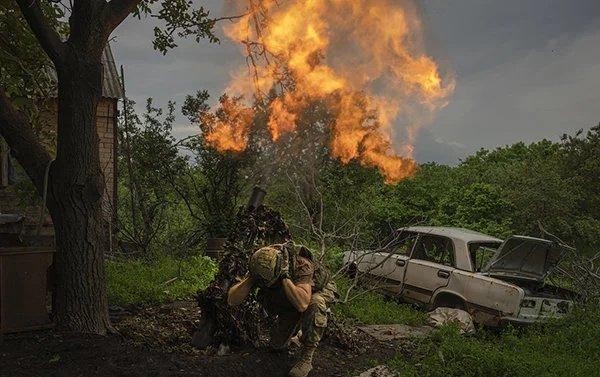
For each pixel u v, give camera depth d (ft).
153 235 37.78
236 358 15.20
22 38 23.08
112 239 37.09
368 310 25.16
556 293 27.12
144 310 20.81
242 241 16.60
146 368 13.78
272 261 14.76
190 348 16.15
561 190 73.72
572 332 22.20
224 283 16.17
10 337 15.21
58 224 16.39
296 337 17.25
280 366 15.34
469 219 63.36
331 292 15.97
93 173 16.56
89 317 16.31
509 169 86.84
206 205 41.24
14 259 15.48
